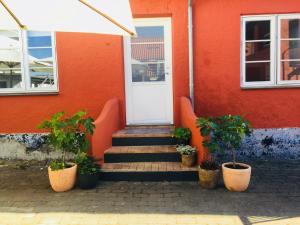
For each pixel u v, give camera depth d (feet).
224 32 21.98
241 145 22.31
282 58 22.31
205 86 22.22
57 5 9.98
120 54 22.34
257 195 15.85
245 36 22.18
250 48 22.27
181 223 13.02
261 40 22.15
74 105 22.57
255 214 13.75
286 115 22.15
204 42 22.06
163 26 22.85
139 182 17.89
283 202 14.98
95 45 22.31
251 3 21.74
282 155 22.33
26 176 19.61
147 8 22.02
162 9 22.00
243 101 22.18
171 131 21.44
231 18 21.90
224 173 16.57
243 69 22.25
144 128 22.76
